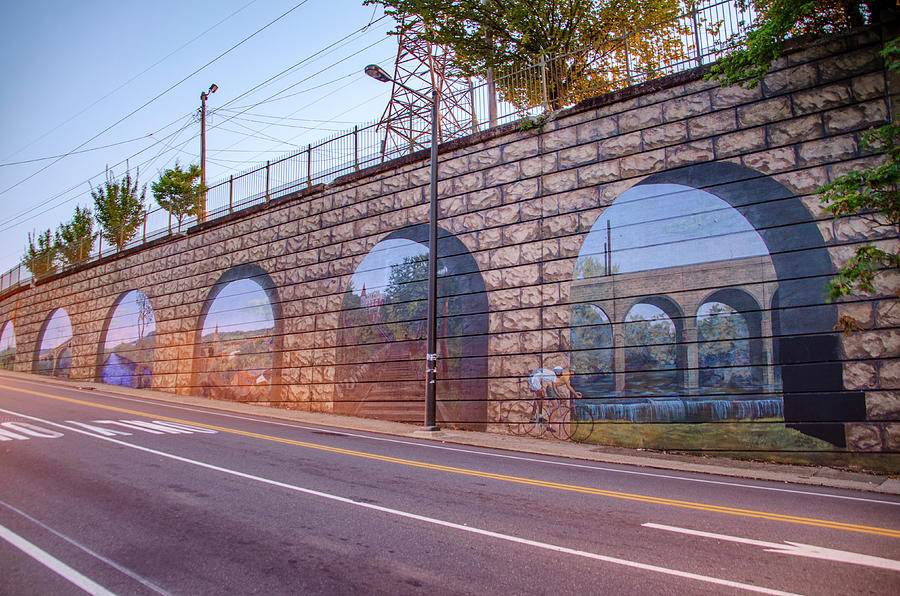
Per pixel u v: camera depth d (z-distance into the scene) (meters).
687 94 12.32
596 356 12.77
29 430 10.78
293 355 19.77
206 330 23.50
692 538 5.19
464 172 15.96
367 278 18.00
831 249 10.25
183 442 10.27
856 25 10.69
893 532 5.52
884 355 9.57
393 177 17.83
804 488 8.12
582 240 13.40
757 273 10.96
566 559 4.54
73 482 6.77
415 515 5.79
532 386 13.61
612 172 13.17
